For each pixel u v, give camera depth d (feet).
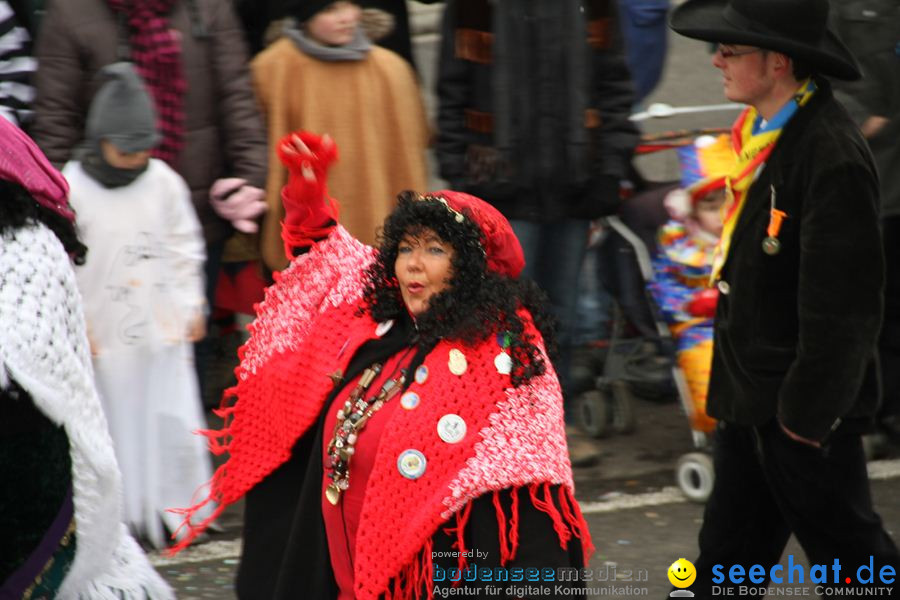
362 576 31.63
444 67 59.57
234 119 57.06
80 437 31.37
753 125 39.68
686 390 61.31
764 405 38.34
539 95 58.65
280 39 59.16
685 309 60.85
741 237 38.50
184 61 55.62
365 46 59.26
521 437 31.35
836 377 36.65
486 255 32.89
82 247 33.01
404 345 33.40
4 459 30.30
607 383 68.08
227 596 48.98
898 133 61.16
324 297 35.76
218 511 37.50
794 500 39.29
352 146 58.54
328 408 34.35
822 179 36.52
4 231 30.81
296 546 34.19
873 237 36.52
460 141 59.77
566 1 58.29
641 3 78.43
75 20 54.29
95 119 50.42
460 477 31.01
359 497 32.68
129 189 51.24
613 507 58.75
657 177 75.56
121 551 33.68
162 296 51.85
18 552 30.81
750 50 38.22
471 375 31.83
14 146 31.09
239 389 36.60
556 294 61.77
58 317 30.96
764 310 38.32
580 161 58.75
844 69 37.52
